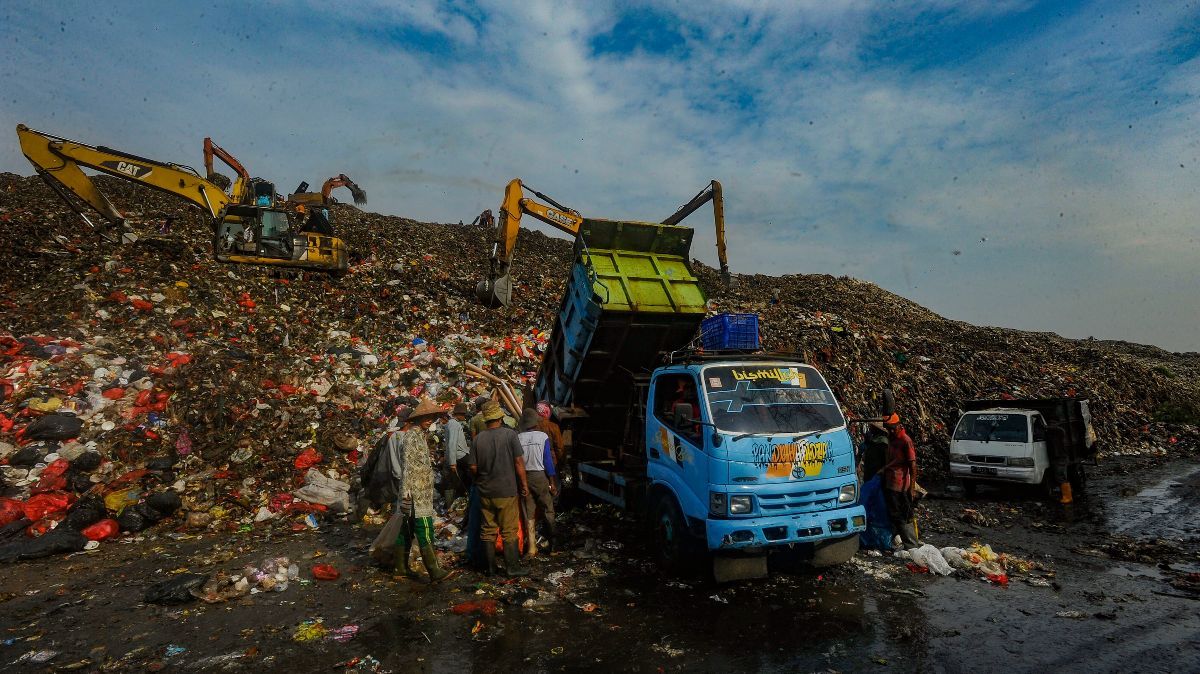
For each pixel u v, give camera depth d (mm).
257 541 7500
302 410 10164
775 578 6352
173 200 22984
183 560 6793
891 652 4676
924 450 14203
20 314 11336
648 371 8570
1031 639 4895
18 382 9164
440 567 6258
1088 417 12242
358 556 6922
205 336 12000
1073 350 24781
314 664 4492
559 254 28578
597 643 4855
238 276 15297
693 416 6402
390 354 13055
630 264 8633
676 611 5508
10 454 8016
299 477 8898
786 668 4438
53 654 4609
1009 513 9906
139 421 9047
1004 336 26781
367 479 6629
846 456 6273
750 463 5891
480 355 13680
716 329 7828
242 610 5465
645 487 7395
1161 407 21328
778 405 6367
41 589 5941
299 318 14117
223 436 9281
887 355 17719
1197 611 5465
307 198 23406
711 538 5750
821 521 5965
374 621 5242
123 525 7609
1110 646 4746
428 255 21875
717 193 12297
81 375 9633
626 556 7102
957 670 4383
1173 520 9289
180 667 4449
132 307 12117
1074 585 6223
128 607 5516
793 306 25281
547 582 6180
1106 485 12633
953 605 5645
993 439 11422
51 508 7484
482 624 5176
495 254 13453
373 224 24672
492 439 6359
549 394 9961
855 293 30609
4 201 18641
